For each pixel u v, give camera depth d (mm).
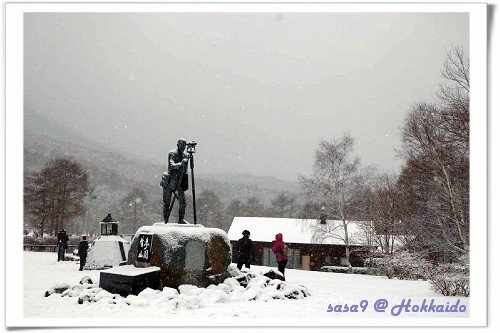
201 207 94812
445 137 20562
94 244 18109
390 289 12859
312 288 12648
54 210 50562
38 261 21250
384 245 25672
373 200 26969
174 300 8461
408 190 23312
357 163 30438
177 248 10461
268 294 9922
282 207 87375
